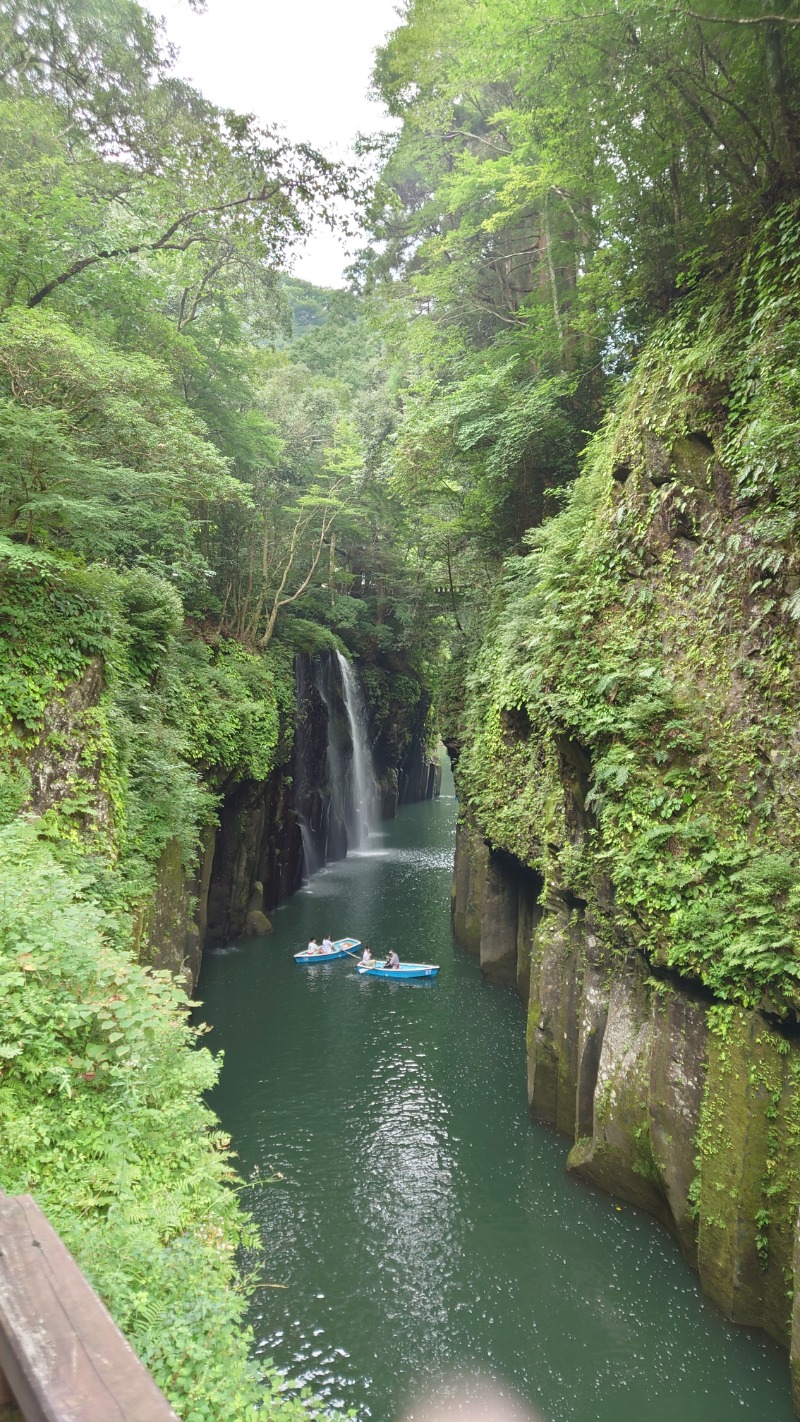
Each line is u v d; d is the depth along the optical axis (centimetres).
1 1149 559
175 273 2156
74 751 1134
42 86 1688
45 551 1205
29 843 921
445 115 2317
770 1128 817
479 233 2372
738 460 989
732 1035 860
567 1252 1002
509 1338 876
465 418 2123
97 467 1225
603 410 1812
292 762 3144
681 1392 798
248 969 2125
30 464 1148
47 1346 168
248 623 2995
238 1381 448
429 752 6056
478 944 2245
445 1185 1154
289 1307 927
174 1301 489
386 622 4594
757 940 828
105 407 1353
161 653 1705
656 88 1157
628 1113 1045
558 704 1205
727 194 1220
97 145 1744
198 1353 443
